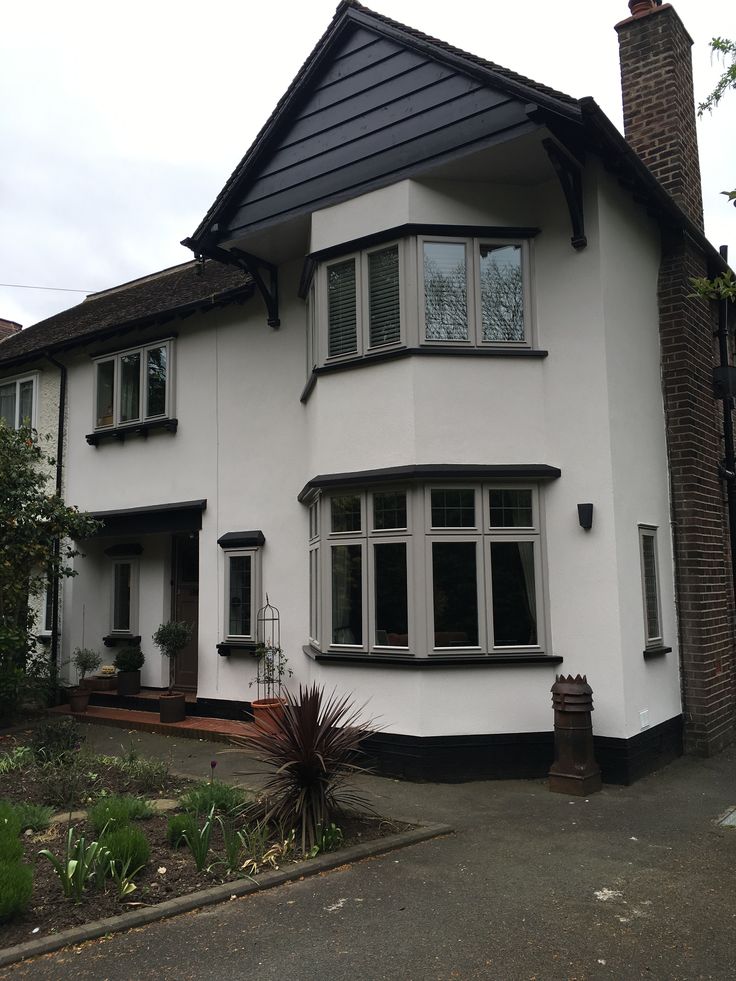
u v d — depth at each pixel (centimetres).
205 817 614
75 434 1368
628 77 1027
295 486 1055
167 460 1219
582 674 793
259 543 1077
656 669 855
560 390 836
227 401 1151
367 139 891
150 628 1296
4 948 416
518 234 857
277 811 582
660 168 990
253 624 1067
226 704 1094
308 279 983
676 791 742
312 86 947
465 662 796
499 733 795
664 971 394
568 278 840
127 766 763
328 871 532
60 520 1138
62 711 1223
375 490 854
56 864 477
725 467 1032
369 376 864
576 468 818
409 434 827
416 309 839
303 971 394
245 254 1050
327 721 604
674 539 935
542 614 815
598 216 823
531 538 828
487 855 565
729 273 656
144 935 435
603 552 795
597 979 386
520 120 774
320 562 891
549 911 466
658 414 935
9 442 1141
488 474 816
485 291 859
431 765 784
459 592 816
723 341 1048
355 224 888
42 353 1395
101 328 1291
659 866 542
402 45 870
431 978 387
